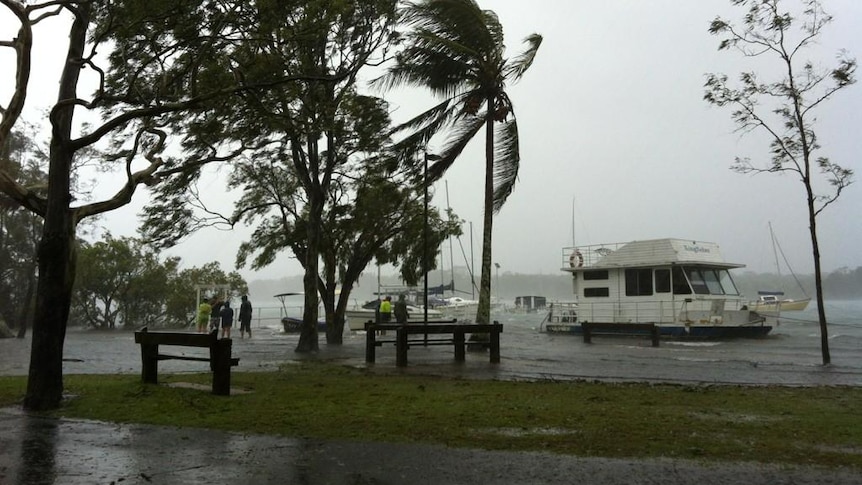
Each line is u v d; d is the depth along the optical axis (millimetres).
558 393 10539
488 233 21969
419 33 20484
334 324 25922
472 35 20844
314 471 5820
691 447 6547
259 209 26641
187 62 12219
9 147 28859
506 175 22406
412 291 46250
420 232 28172
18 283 42062
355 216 25641
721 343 25578
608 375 14086
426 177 23344
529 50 22125
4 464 6086
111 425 7867
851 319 56594
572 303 34625
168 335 10742
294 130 13859
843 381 13070
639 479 5492
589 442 6805
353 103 21078
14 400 9781
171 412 8641
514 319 63594
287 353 20578
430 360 17688
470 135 22703
